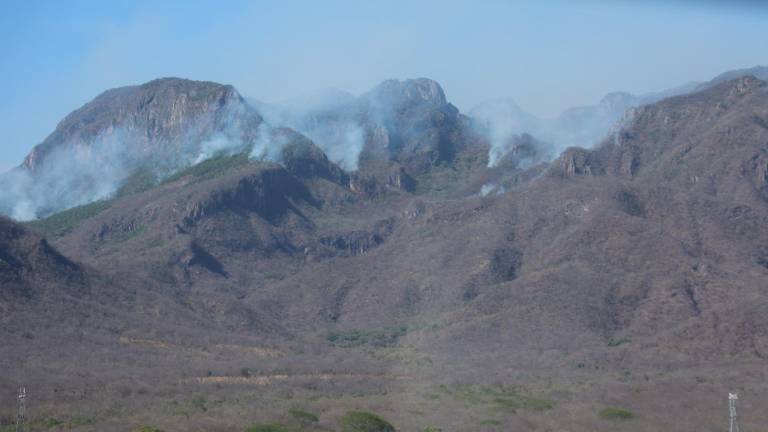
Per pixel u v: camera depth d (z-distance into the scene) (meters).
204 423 84.06
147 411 90.00
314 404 98.38
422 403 101.50
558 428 89.19
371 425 86.19
